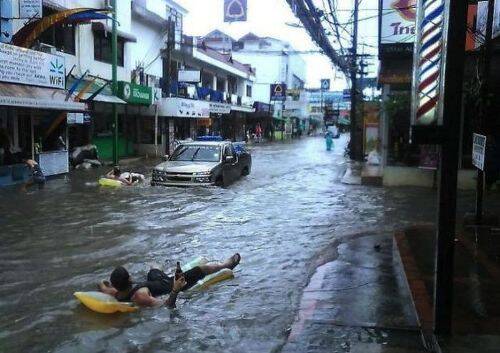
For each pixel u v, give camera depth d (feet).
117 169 54.95
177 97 98.27
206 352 15.57
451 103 13.73
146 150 95.76
